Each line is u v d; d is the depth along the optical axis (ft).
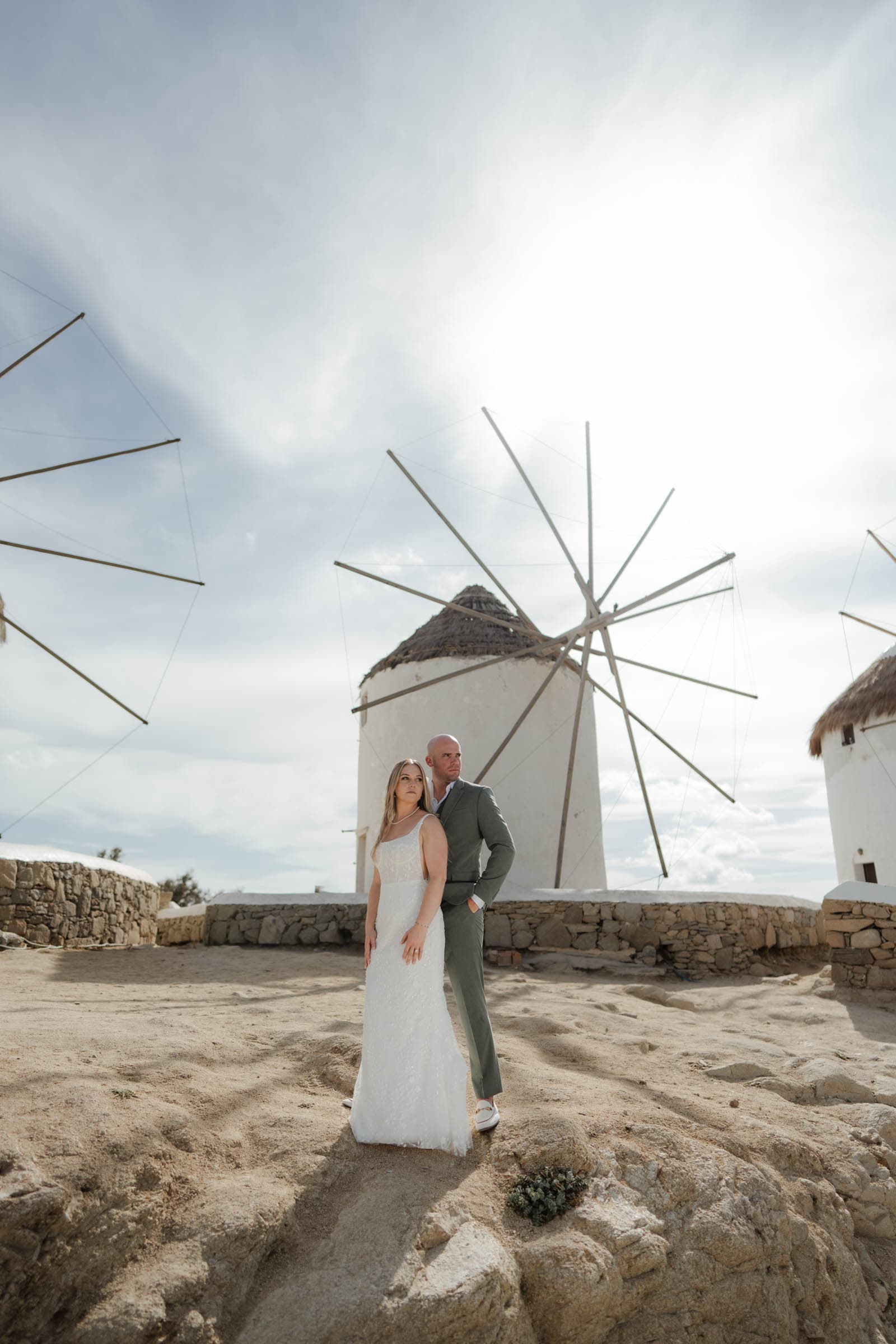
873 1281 11.55
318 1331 7.98
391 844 12.07
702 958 36.24
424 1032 11.38
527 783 52.19
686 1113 13.55
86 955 31.78
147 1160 9.62
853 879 57.41
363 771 57.26
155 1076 12.07
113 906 41.09
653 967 35.63
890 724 54.54
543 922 37.52
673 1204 10.87
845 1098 15.43
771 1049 18.93
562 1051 16.93
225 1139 10.67
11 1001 19.26
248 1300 8.46
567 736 55.26
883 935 29.27
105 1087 11.12
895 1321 11.21
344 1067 13.94
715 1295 10.09
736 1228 10.70
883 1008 27.12
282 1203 9.48
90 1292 8.15
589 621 49.08
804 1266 10.92
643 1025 21.31
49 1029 14.39
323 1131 11.21
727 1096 14.92
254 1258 8.81
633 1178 11.07
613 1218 10.21
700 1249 10.39
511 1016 20.02
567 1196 10.49
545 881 50.85
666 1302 9.85
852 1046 20.98
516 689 53.88
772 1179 11.73
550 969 34.65
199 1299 8.19
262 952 34.27
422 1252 9.02
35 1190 8.50
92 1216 8.71
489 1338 8.38
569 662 57.26
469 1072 14.78
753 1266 10.52
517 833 50.98
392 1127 11.02
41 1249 8.23
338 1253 9.00
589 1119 12.17
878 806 55.21
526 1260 9.43
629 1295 9.57
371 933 12.39
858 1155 13.09
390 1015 11.47
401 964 11.58
